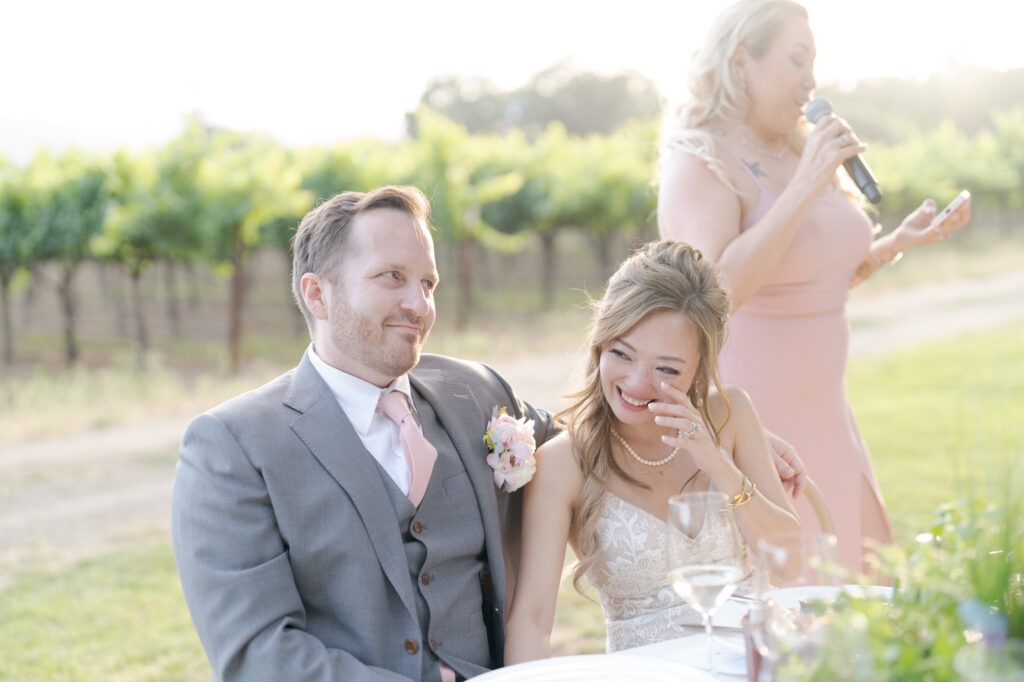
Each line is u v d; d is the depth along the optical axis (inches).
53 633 193.3
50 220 638.5
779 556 56.3
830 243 113.9
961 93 1609.3
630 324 88.5
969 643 50.2
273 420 81.4
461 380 95.7
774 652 51.6
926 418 360.8
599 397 94.5
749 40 110.8
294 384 84.7
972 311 737.0
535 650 87.3
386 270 82.1
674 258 91.6
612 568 94.7
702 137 113.7
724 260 108.9
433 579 83.9
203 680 171.2
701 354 92.0
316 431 81.6
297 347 725.3
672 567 63.6
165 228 615.2
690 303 89.4
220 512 77.5
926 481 274.1
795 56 110.7
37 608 207.5
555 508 93.8
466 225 763.4
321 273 83.9
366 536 80.1
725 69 112.3
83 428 420.5
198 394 494.9
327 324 84.4
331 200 85.4
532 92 2677.2
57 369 636.7
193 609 77.4
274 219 729.0
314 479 80.1
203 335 808.3
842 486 118.3
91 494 309.0
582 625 185.5
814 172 105.9
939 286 952.9
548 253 951.6
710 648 64.7
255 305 1035.3
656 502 95.2
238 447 79.1
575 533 98.1
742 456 100.0
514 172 896.9
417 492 84.2
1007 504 55.2
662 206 118.3
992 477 58.4
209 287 1191.6
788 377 115.8
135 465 347.3
